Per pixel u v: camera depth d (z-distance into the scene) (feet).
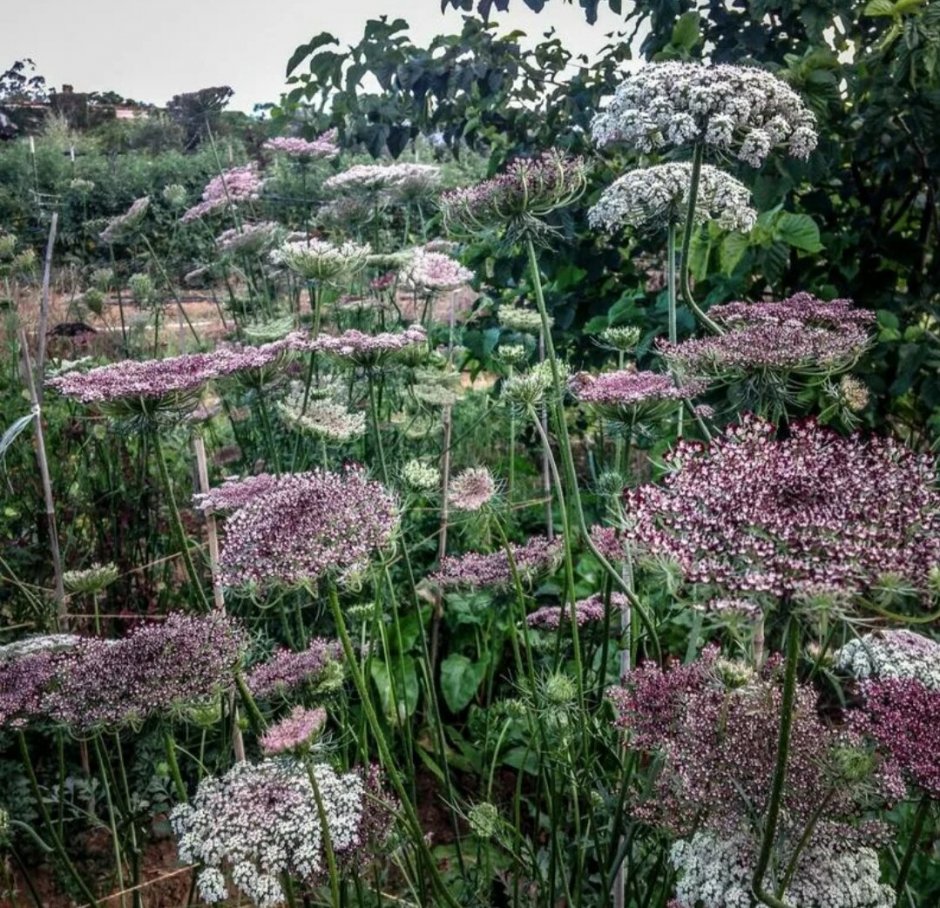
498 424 19.11
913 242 17.33
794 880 6.74
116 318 23.72
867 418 15.89
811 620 5.18
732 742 7.02
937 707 6.99
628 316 17.33
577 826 9.73
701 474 5.75
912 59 14.60
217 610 8.88
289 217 25.17
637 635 10.40
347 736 10.36
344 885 8.68
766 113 10.18
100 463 16.30
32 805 12.60
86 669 8.09
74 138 35.01
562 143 18.63
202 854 7.36
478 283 19.84
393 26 19.70
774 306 12.10
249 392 15.14
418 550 15.99
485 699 15.89
